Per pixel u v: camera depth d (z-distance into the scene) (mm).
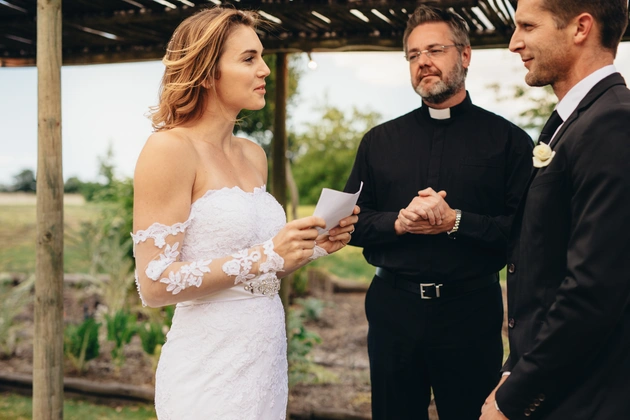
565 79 1775
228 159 2209
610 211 1482
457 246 2652
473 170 2725
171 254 1936
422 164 2795
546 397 1600
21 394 4684
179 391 2045
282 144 4359
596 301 1475
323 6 3301
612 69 1714
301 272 7691
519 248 1863
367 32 3863
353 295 7809
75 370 4949
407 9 3230
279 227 2221
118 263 6266
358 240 2787
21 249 9828
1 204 13297
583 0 1673
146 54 4320
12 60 4742
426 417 2842
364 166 2953
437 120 2816
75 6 3600
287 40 4012
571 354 1529
